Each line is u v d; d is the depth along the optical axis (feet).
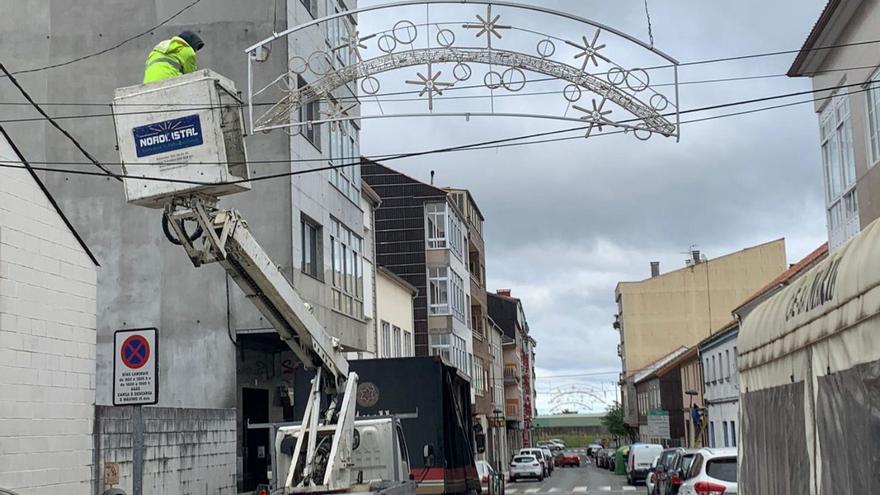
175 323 68.18
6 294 37.22
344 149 86.22
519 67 39.86
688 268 252.01
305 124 40.78
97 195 69.77
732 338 140.46
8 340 37.09
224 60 70.03
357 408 47.98
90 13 71.46
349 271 86.33
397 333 132.26
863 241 17.17
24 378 37.81
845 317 17.72
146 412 46.19
